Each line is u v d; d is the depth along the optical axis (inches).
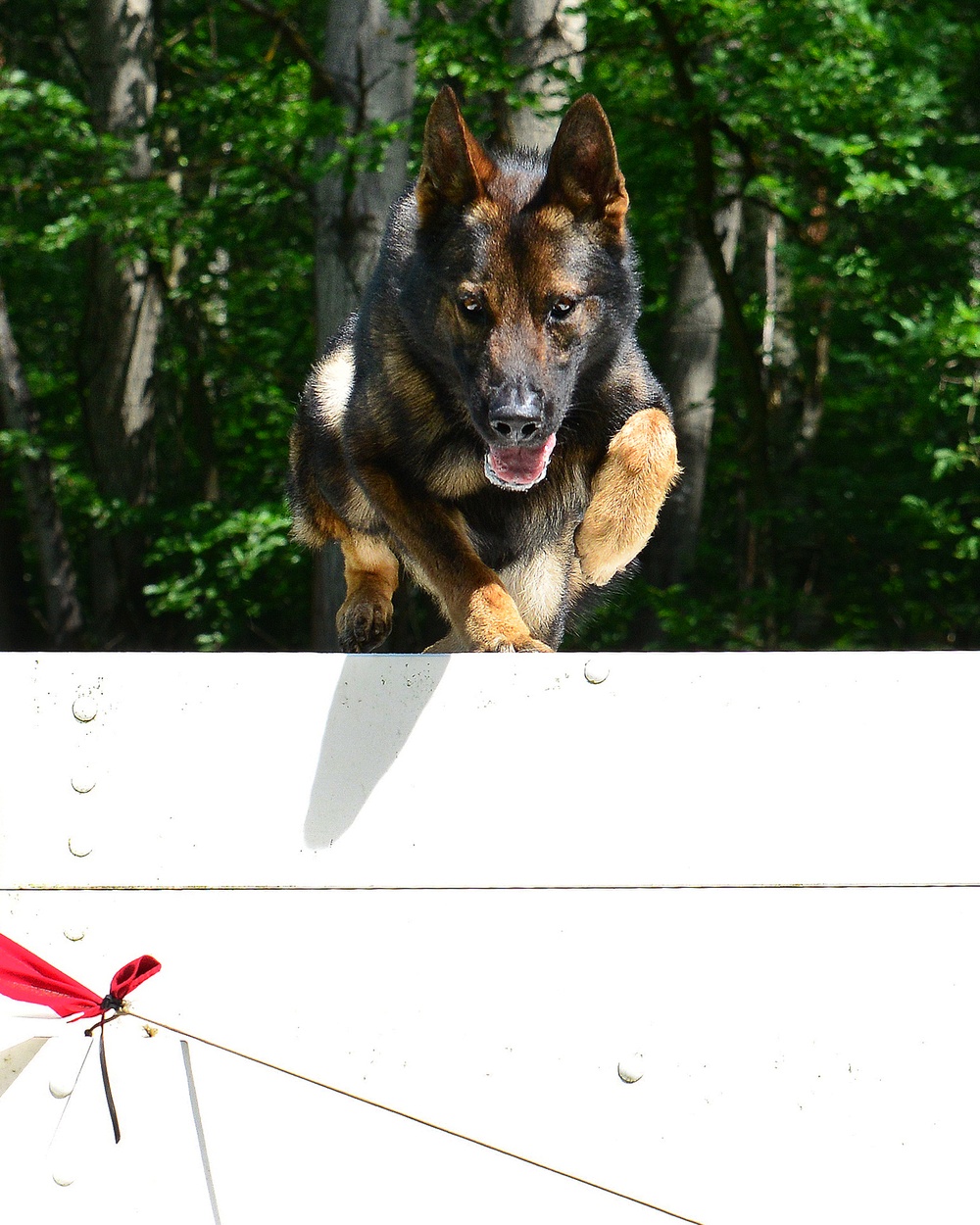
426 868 108.0
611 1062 106.6
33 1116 105.2
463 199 137.9
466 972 107.2
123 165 551.8
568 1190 106.3
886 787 108.4
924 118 441.7
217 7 667.4
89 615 718.5
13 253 612.1
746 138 470.3
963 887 108.0
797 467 609.0
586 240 137.6
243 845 108.0
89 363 625.9
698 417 573.6
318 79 423.5
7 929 106.9
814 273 436.8
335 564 407.8
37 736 108.3
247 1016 106.4
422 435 145.8
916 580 587.8
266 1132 105.9
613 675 109.1
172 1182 104.7
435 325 138.5
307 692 109.0
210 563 583.8
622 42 442.6
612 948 107.5
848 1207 105.7
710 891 108.0
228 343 668.1
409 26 416.8
